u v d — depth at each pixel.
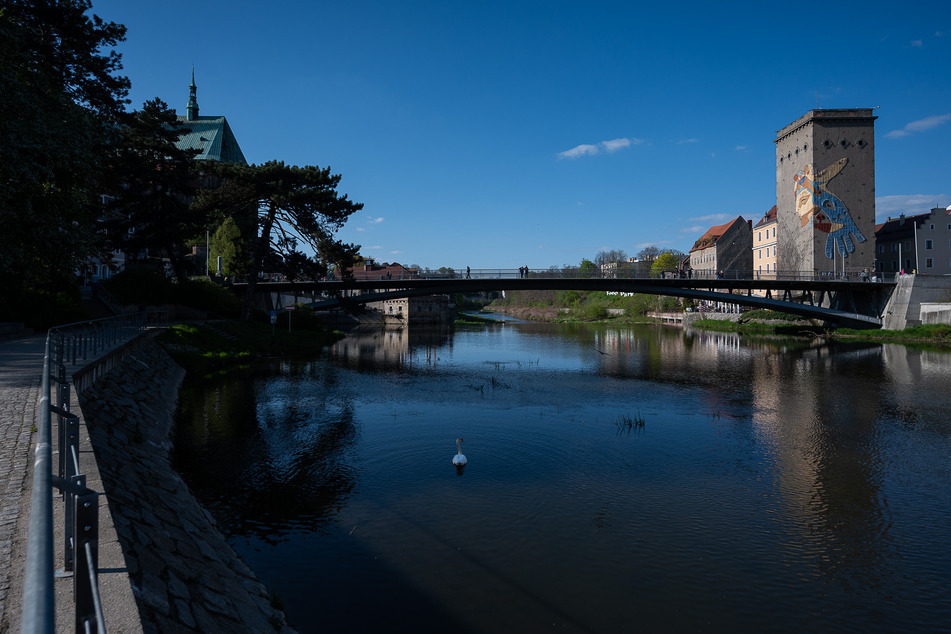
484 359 40.78
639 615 8.38
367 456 15.80
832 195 65.44
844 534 11.11
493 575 9.41
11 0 18.48
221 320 41.88
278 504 12.24
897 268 75.94
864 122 65.25
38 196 17.34
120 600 4.36
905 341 50.38
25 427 8.82
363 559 9.88
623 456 16.00
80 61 20.81
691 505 12.45
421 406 22.88
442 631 7.91
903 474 14.61
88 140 18.56
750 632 8.05
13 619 3.99
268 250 42.16
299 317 59.06
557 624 8.11
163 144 35.69
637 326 86.69
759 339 57.47
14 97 15.55
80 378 13.17
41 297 25.73
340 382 28.89
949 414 21.80
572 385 28.62
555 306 136.38
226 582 8.05
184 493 12.03
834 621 8.35
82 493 3.03
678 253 119.81
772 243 77.94
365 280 52.19
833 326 63.00
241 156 71.69
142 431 14.93
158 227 35.78
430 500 12.57
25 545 5.12
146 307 37.28
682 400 24.58
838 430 19.20
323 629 7.86
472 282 53.12
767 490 13.41
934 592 9.13
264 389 26.33
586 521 11.53
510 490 13.21
